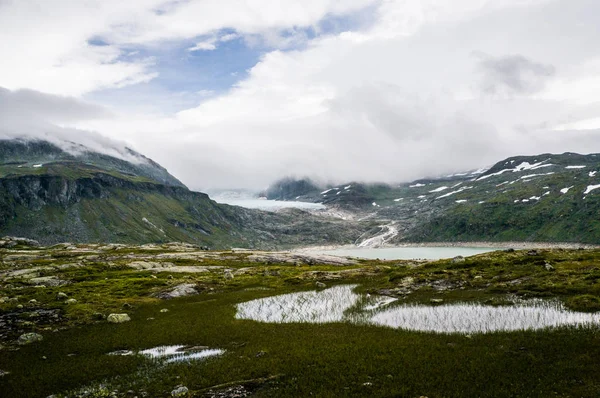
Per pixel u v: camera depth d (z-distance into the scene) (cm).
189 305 7350
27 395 3253
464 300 6153
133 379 3481
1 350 4506
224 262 16425
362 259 17938
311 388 3030
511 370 3117
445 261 10512
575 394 2608
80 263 13675
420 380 3056
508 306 5447
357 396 2822
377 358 3659
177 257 17512
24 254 17362
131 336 5019
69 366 3909
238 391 3075
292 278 10462
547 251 9931
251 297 8056
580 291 5697
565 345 3594
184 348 4481
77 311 6438
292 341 4500
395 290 7669
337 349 4050
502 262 8750
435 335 4388
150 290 8994
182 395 3042
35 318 6012
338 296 7750
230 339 4778
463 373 3133
